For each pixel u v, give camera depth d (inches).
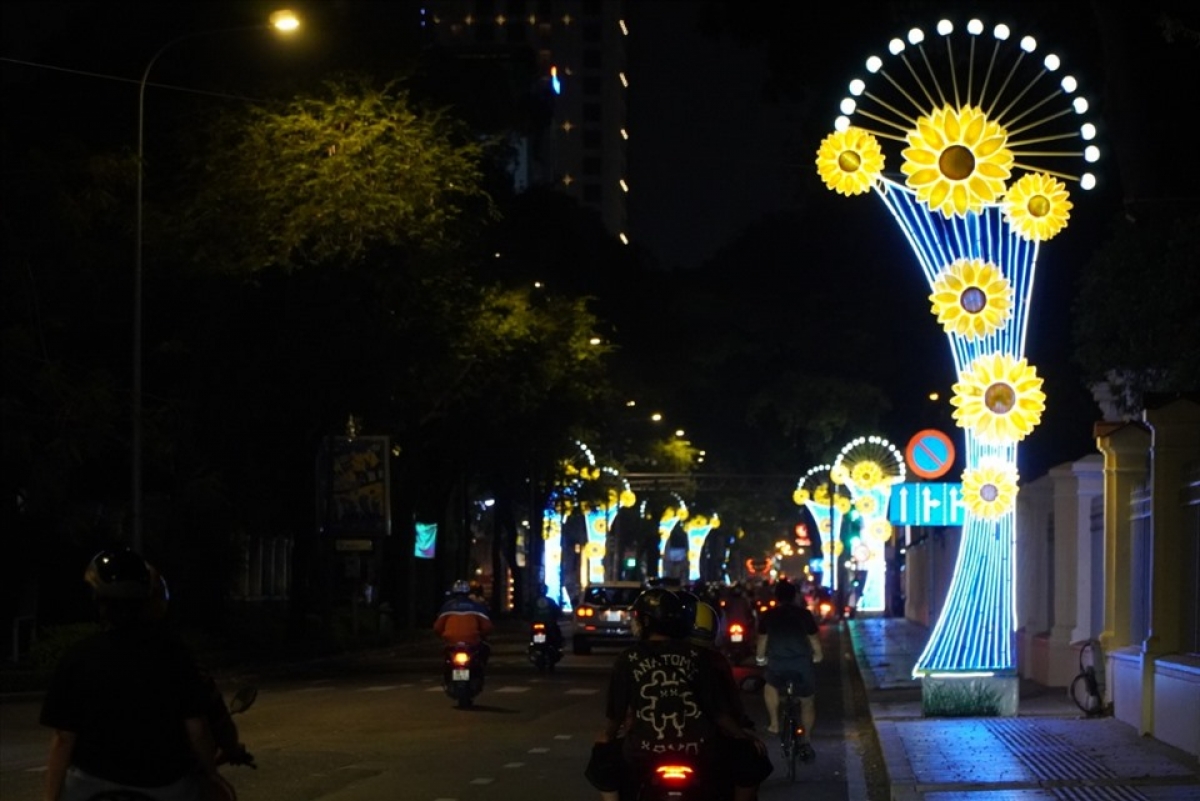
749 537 5772.6
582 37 7534.5
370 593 2320.4
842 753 798.5
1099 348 990.4
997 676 892.6
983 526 901.8
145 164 1353.3
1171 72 712.4
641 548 4097.0
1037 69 976.9
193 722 261.9
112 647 260.1
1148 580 812.0
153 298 1443.2
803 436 3026.6
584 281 2829.7
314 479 1756.9
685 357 3169.3
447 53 1947.6
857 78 890.7
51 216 1288.1
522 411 2054.6
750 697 1193.4
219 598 1611.7
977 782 606.2
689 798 329.4
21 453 1274.6
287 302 1502.2
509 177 2258.9
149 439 1363.2
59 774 259.0
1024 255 880.9
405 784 646.5
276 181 1380.4
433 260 1505.9
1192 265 894.4
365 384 1594.5
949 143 854.5
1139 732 757.9
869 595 3361.2
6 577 1433.3
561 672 1451.8
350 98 1398.9
